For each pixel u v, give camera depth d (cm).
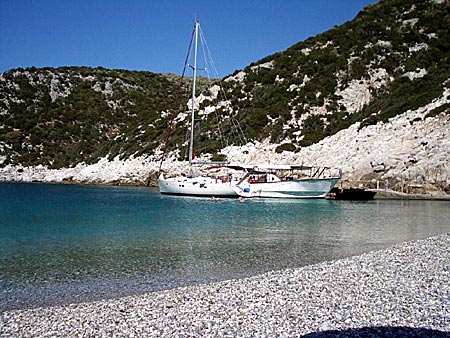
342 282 1259
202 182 4681
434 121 5122
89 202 4138
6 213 3253
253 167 4553
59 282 1383
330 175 5016
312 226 2588
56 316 1019
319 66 7450
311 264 1609
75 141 9506
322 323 938
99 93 11456
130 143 7762
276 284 1253
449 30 7350
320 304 1066
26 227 2552
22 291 1288
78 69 12500
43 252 1842
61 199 4450
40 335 910
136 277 1439
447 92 5509
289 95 7000
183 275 1463
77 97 11156
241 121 6675
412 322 934
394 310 1011
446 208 3672
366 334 871
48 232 2373
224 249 1897
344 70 7231
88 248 1925
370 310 1012
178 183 4788
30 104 10531
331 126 6200
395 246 1809
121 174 6981
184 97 8981
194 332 908
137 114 10738
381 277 1306
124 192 5384
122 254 1794
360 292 1157
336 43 7975
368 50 7400
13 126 9662
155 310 1048
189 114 7512
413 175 4572
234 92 7575
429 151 4741
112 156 7756
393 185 4606
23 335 912
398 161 4791
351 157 5194
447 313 989
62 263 1638
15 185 6925
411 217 3048
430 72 6494
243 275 1461
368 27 7981
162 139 7250
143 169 6806
